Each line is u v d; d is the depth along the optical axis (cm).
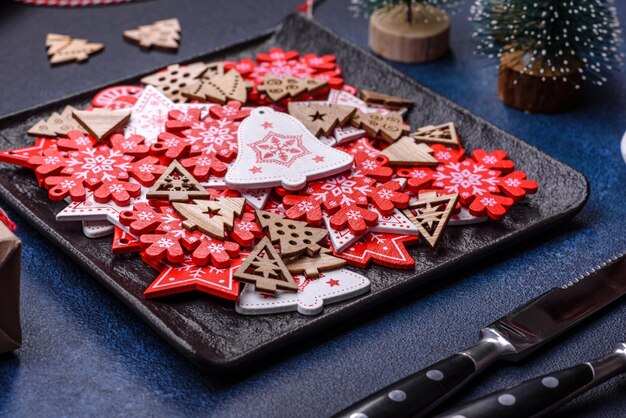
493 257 47
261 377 42
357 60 56
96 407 41
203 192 46
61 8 63
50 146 50
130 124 51
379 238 46
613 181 51
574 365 41
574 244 47
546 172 49
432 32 58
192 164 48
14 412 40
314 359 42
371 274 45
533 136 53
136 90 54
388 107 53
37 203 48
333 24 62
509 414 38
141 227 45
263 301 43
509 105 55
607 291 44
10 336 42
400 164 49
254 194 47
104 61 58
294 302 43
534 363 42
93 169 48
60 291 45
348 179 48
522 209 48
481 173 49
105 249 45
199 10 63
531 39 54
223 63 55
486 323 44
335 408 41
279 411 41
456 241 46
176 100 52
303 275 44
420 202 47
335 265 44
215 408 41
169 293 43
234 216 46
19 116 52
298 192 47
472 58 59
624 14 61
